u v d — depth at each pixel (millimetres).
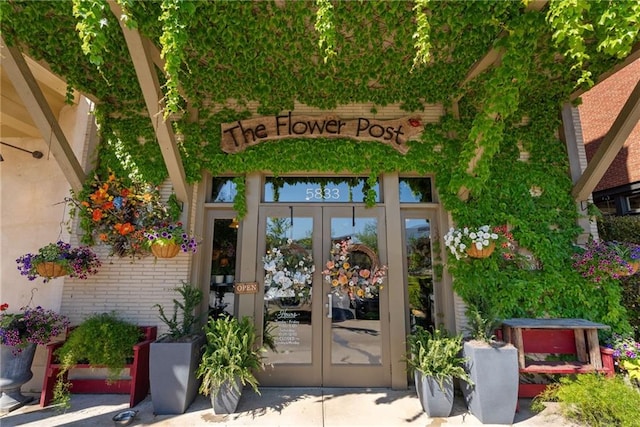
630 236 4922
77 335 3334
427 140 4137
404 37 3096
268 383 3717
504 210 3969
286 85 3889
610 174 6656
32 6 2803
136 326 3658
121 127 4094
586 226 3975
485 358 2967
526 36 2855
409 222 4156
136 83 3754
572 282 3750
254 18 2951
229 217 4160
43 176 4188
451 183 3756
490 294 3707
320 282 3926
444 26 3023
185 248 3596
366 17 2939
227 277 4031
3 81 3680
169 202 3898
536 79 3836
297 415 3049
